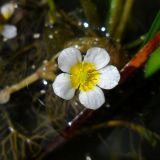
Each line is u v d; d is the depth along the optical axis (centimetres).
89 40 14
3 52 15
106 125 14
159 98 15
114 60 13
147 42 13
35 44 15
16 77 14
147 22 15
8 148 14
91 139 14
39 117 14
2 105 14
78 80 12
